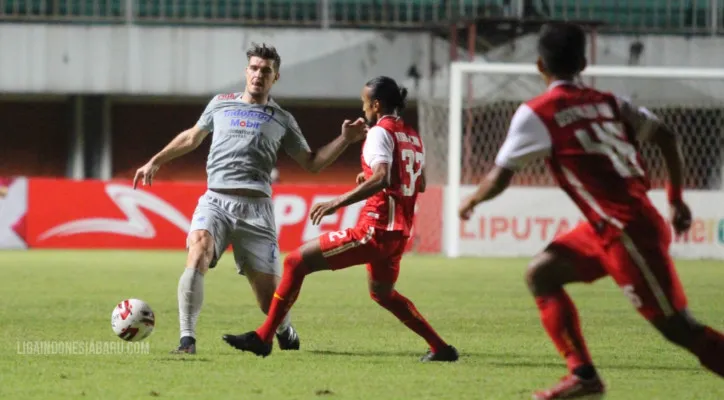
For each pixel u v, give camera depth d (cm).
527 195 5153
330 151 1908
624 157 1284
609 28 6316
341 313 2706
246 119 1923
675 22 6538
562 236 1366
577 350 1334
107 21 6262
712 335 1288
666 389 1573
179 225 5372
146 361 1795
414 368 1758
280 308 1761
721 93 6222
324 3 6366
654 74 5162
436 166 6172
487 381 1625
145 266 4294
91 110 6538
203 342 2083
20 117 6769
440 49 6344
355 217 5259
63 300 2964
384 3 6462
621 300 3189
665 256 1273
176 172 6875
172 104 6869
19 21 6203
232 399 1445
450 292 3362
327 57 6341
